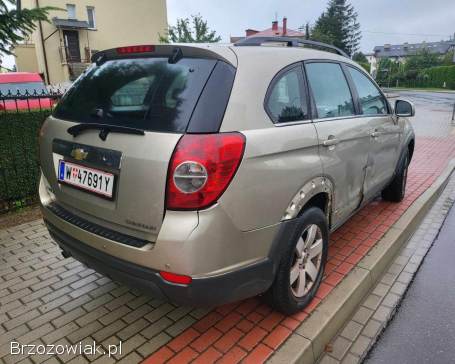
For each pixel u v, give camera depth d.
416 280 3.62
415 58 73.44
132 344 2.54
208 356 2.42
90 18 23.14
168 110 2.12
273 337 2.57
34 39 23.77
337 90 3.32
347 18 65.06
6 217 4.68
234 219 2.11
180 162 1.98
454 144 10.15
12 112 4.76
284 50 2.76
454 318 3.07
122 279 2.29
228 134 2.08
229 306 2.90
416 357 2.66
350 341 2.79
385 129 4.08
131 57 2.54
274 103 2.46
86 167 2.38
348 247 3.84
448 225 4.93
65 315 2.84
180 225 2.00
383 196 5.18
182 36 20.02
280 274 2.54
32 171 4.98
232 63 2.27
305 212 2.68
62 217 2.61
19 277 3.34
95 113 2.44
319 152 2.77
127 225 2.21
